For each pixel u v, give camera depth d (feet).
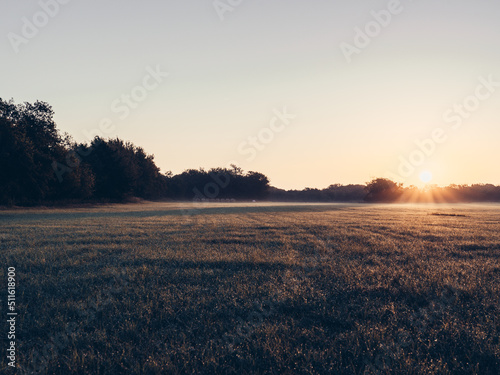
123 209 209.56
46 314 22.59
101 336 19.22
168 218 121.90
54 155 212.02
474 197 528.22
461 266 37.76
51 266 36.76
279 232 73.26
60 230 75.87
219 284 29.68
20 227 82.94
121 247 50.29
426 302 25.40
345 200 579.48
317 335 19.36
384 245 53.31
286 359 16.57
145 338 19.13
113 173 303.27
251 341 18.71
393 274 32.78
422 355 17.11
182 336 19.22
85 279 31.53
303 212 177.99
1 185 181.16
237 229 80.28
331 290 27.76
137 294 26.50
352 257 43.57
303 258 42.14
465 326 20.25
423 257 43.47
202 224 94.99
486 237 65.51
